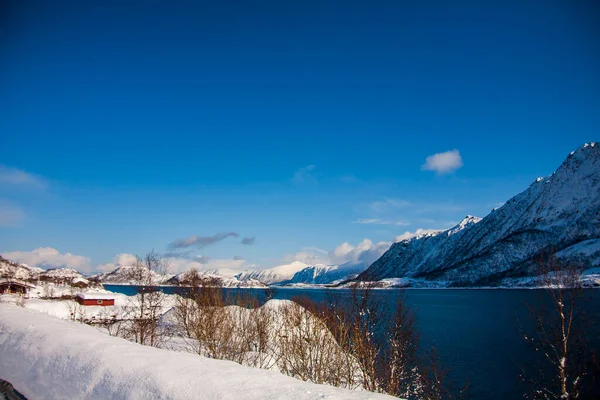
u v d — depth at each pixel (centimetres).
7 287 7138
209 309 2172
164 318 3050
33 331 1072
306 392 643
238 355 1822
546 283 1891
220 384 648
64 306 5019
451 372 3064
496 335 4897
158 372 686
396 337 1894
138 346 891
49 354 889
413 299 14088
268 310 2275
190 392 619
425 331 5406
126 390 661
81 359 807
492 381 2847
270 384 671
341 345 1727
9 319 1281
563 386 1803
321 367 1653
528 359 3425
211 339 1936
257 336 2047
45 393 777
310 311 1927
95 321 3694
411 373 2339
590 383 2120
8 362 973
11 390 835
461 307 9819
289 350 1781
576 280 1838
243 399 602
